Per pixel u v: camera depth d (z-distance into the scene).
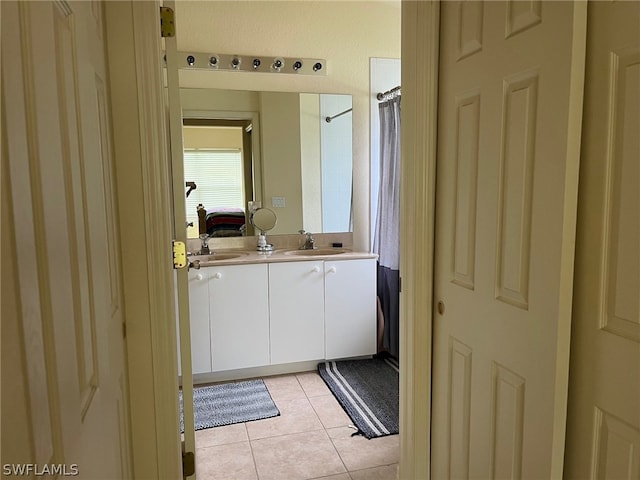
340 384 2.97
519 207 1.18
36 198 0.60
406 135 1.63
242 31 3.15
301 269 3.08
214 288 2.93
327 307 3.16
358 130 3.46
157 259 1.40
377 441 2.32
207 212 3.27
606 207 0.98
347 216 3.51
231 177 3.28
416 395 1.67
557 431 1.08
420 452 1.70
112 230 1.23
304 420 2.54
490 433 1.34
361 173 3.50
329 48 3.33
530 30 1.12
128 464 1.36
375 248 3.51
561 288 1.04
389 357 3.42
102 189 1.07
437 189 1.57
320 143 3.40
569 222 1.03
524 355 1.18
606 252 0.98
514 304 1.22
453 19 1.45
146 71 1.34
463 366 1.47
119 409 1.21
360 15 3.36
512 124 1.20
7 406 0.48
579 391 1.07
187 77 3.12
